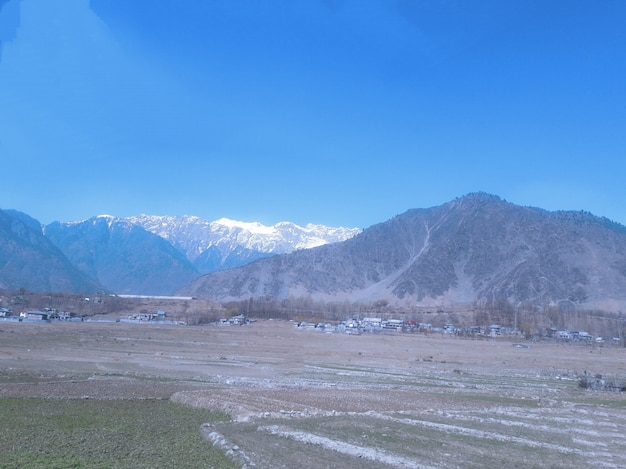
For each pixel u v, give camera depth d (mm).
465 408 45781
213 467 24547
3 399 42344
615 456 28516
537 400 54156
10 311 191250
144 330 149375
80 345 101438
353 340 143250
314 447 28672
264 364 83312
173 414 39219
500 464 25938
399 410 42844
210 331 156375
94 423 34688
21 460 24500
